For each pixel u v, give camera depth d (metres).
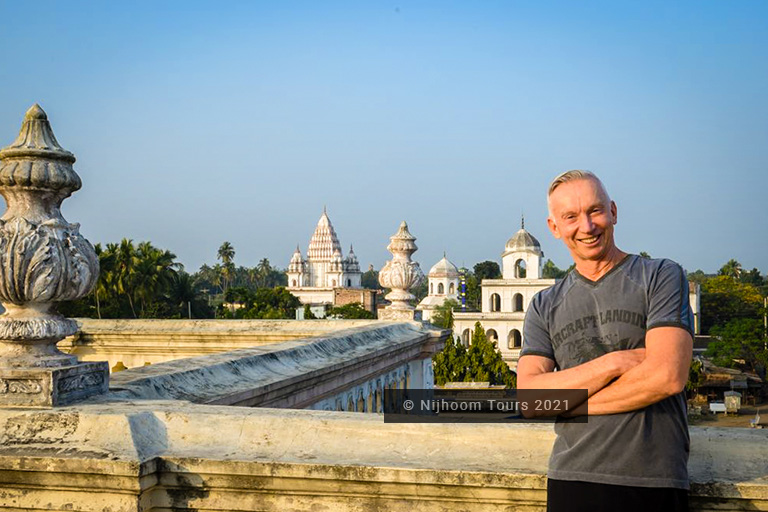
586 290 2.92
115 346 10.71
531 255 74.38
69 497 3.42
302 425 3.49
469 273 137.50
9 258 3.80
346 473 3.20
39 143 3.90
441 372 37.97
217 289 175.25
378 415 3.62
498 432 3.28
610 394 2.69
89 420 3.56
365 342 8.54
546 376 2.81
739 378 58.06
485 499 3.10
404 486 3.17
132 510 3.35
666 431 2.70
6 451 3.47
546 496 3.01
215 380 5.19
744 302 104.25
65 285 3.94
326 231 166.00
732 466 3.01
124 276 56.97
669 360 2.63
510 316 72.56
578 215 2.85
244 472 3.31
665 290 2.78
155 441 3.56
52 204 4.00
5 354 3.90
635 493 2.64
